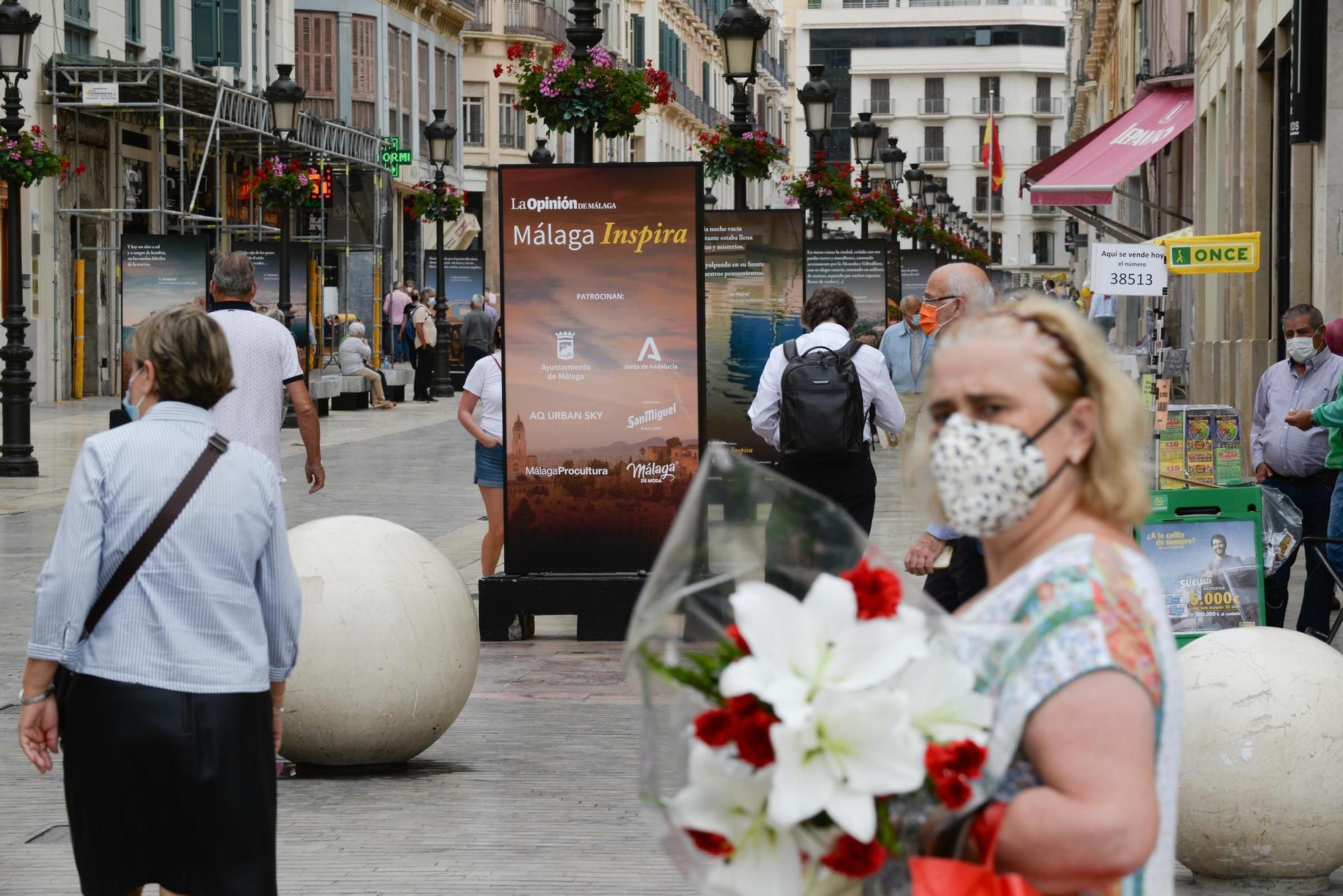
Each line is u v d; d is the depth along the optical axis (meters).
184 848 4.95
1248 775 6.40
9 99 22.81
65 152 38.59
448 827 7.48
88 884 4.96
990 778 2.56
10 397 23.16
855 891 2.63
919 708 2.55
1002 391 2.76
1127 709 2.53
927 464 2.90
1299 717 6.41
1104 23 62.97
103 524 4.96
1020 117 153.00
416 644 8.28
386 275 60.03
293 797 8.02
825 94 29.14
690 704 2.62
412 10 65.25
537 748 9.08
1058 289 74.50
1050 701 2.55
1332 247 18.17
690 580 2.63
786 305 17.33
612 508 12.50
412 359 47.81
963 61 153.00
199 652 4.95
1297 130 19.20
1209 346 30.58
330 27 59.75
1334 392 12.25
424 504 20.62
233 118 42.94
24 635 12.26
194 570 4.96
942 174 154.62
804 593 2.67
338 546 8.42
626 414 12.41
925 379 2.91
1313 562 11.42
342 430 33.38
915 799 2.59
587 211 12.26
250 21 48.91
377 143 56.25
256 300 36.00
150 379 5.13
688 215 12.21
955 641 2.64
